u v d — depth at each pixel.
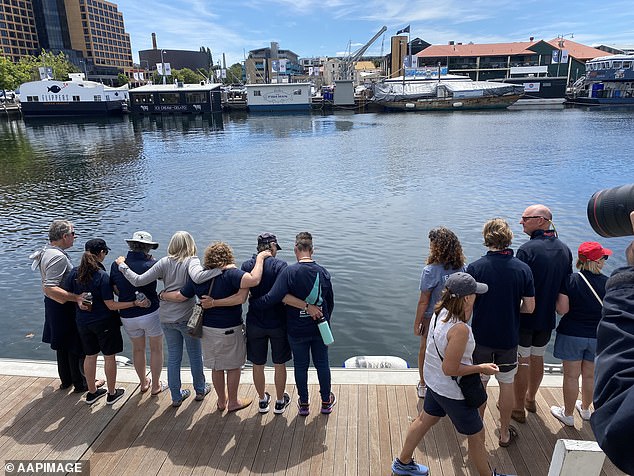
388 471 3.24
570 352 3.51
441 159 26.11
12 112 74.44
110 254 12.08
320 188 19.47
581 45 102.56
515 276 3.19
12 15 126.25
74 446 3.55
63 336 4.16
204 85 76.56
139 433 3.70
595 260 3.35
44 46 136.62
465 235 12.70
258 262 3.73
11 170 25.91
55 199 18.48
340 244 12.13
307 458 3.38
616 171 20.69
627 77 68.94
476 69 94.06
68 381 4.39
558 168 21.89
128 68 165.12
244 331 3.96
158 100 72.44
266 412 3.95
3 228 14.44
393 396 4.14
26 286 9.88
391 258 11.00
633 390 1.03
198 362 4.09
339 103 81.75
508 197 16.78
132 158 30.11
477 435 2.86
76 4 138.75
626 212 1.74
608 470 3.08
